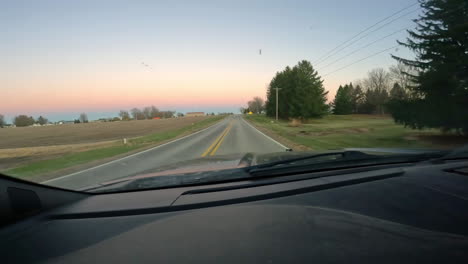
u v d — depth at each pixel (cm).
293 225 94
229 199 137
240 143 1339
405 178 168
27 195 111
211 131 2520
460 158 241
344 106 6538
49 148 1631
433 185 150
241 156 296
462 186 147
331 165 210
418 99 1366
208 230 94
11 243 91
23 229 101
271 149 1052
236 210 117
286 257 69
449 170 185
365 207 117
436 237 79
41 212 116
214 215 111
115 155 1070
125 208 129
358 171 196
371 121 3619
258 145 1220
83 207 131
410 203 122
